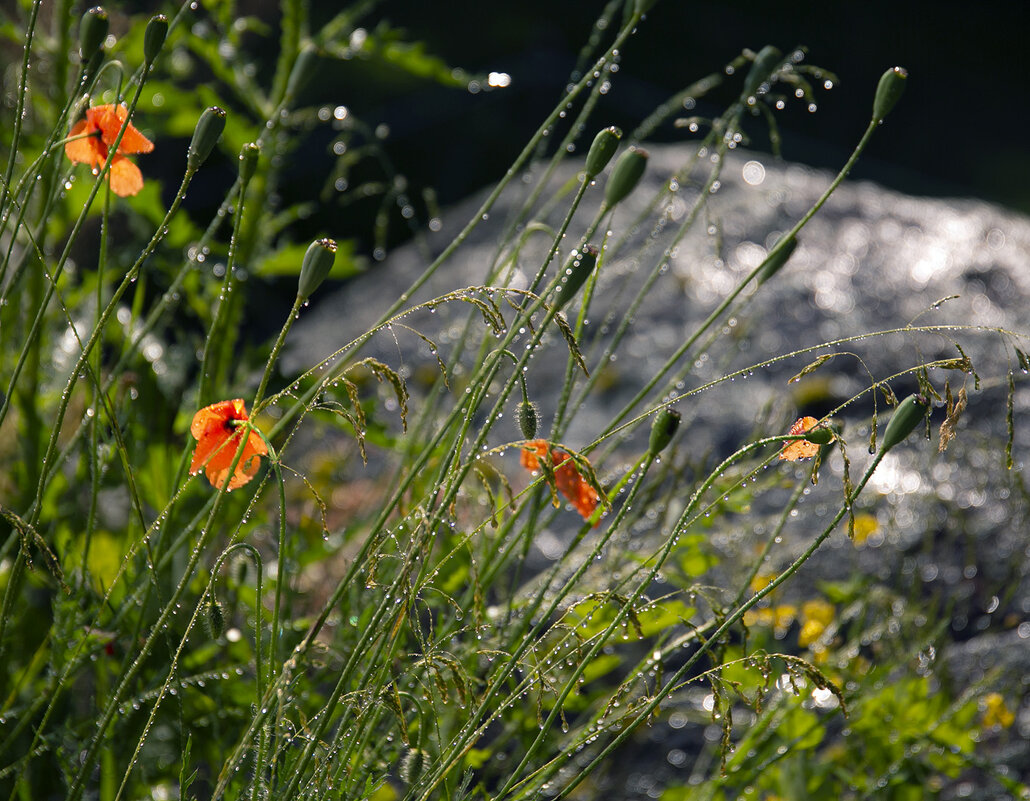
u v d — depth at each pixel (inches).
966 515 74.0
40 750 61.2
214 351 69.2
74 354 69.2
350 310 123.3
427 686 59.9
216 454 58.8
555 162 65.1
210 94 69.2
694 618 67.7
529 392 100.9
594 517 60.5
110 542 67.1
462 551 63.8
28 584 66.2
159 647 63.8
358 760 59.4
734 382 97.6
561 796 58.5
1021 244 127.7
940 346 103.4
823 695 67.0
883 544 73.4
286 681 57.1
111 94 62.5
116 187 61.7
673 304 110.3
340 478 73.1
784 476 68.1
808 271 116.1
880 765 66.1
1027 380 96.5
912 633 68.1
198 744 63.9
